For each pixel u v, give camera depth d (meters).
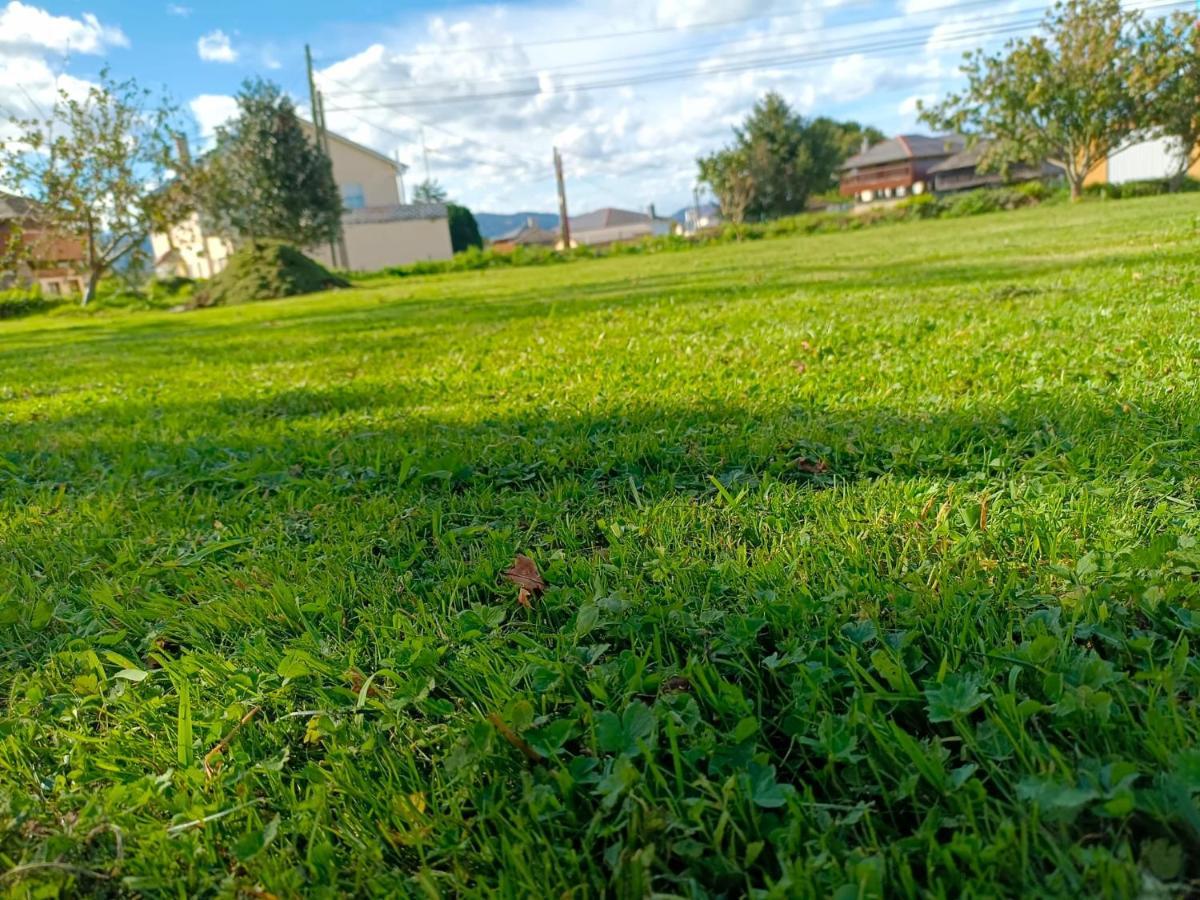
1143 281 4.66
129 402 4.32
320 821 0.93
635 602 1.29
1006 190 29.03
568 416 2.73
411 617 1.37
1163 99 25.20
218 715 1.15
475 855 0.86
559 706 1.08
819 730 0.92
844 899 0.70
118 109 20.31
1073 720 0.89
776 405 2.59
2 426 3.93
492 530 1.74
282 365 5.43
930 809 0.82
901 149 59.78
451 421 2.91
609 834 0.84
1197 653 1.02
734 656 1.14
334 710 1.12
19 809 0.99
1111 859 0.70
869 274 7.91
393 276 30.16
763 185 42.56
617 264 21.94
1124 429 1.87
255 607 1.47
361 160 43.66
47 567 1.82
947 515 1.53
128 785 1.02
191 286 25.59
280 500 2.15
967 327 3.75
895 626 1.16
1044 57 25.69
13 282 27.05
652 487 1.92
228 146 28.89
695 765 0.92
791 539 1.50
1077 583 1.19
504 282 17.05
